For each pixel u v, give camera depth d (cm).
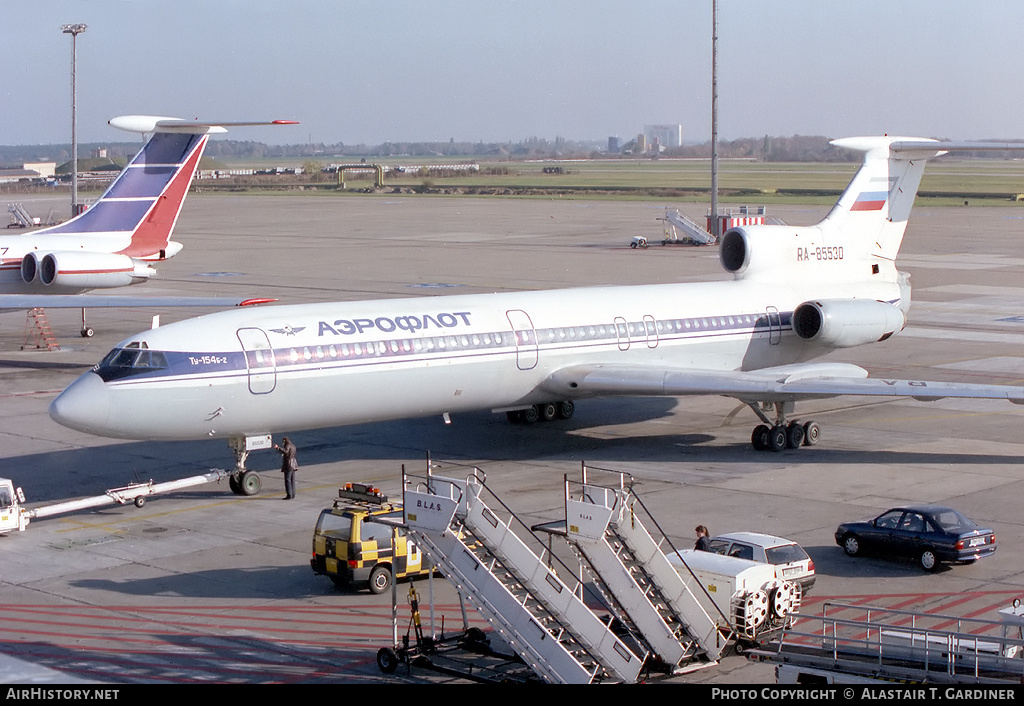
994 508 3200
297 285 8262
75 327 6669
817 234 4688
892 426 4328
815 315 4309
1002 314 7006
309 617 2472
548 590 2080
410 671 2180
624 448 4016
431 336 3650
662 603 2223
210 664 2211
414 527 2211
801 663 2048
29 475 3659
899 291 4841
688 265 9194
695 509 3209
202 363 3234
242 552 2923
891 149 4791
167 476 3650
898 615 2411
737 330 4384
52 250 5772
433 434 4272
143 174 6000
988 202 17962
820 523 3080
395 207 17738
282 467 3416
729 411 4666
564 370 3966
